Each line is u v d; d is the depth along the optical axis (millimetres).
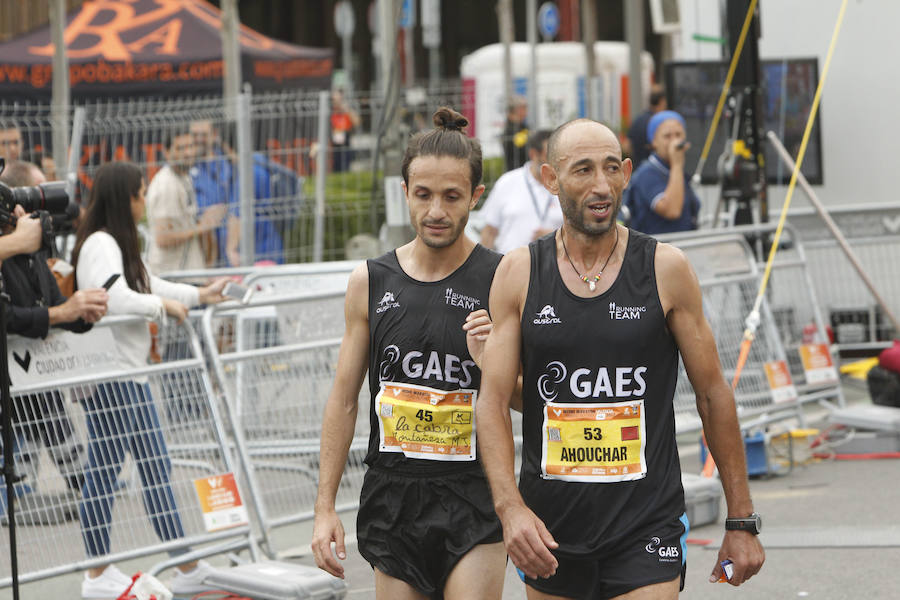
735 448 10039
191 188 28578
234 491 17250
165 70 40594
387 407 11055
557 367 9742
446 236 10828
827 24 33812
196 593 16547
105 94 39781
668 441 9828
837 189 34094
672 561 9656
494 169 35938
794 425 25266
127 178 17109
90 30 42750
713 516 19312
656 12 40062
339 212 32781
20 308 15492
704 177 32438
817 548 17453
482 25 117250
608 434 9656
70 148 29234
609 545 9641
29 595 17234
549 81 63500
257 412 18672
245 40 46250
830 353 26609
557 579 9891
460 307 11008
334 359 19312
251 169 30406
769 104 33312
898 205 30031
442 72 116188
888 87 33344
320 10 111750
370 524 11234
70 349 16250
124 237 17109
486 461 9773
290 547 19375
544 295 9773
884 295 30156
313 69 44938
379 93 35219
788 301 26938
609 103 47438
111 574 16656
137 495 16688
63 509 16188
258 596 15383
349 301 11328
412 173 10883
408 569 11016
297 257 32125
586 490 9664
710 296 24453
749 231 26828
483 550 10891
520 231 25781
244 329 20406
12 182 17438
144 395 16781
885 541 17547
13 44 41906
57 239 22844
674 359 9922
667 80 32750
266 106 32375
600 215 9578
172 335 18750
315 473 19078
